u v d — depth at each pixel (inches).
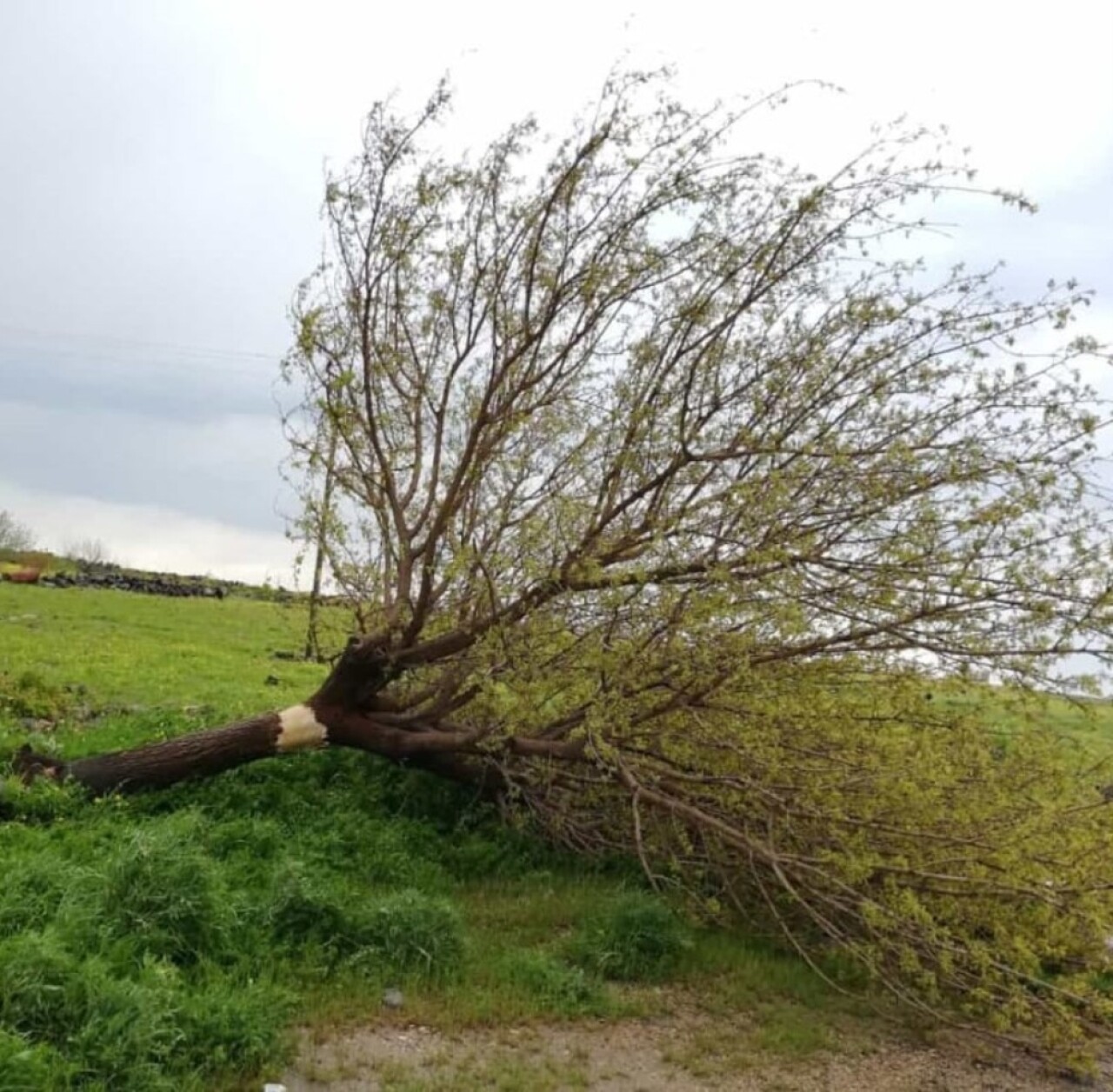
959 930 293.1
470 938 292.8
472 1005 257.0
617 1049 249.0
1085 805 293.6
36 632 863.1
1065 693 282.8
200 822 336.5
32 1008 200.1
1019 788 301.9
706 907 323.0
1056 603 272.2
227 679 695.7
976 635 285.7
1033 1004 265.6
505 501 350.3
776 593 293.4
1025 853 286.2
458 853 365.4
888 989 297.7
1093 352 276.5
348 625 405.7
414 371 368.5
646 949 296.5
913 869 289.9
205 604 1315.2
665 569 307.6
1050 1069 266.8
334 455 374.3
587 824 374.6
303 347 343.3
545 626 329.4
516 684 331.6
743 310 310.3
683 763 339.9
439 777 402.6
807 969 310.0
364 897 307.7
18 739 413.4
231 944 256.2
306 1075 217.9
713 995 285.6
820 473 293.9
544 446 356.2
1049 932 283.3
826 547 297.3
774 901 332.5
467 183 337.7
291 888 277.7
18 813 337.4
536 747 357.7
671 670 316.2
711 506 308.7
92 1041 197.0
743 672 301.1
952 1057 266.8
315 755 405.4
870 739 310.8
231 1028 217.5
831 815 300.0
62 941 223.9
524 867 368.5
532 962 278.4
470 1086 220.7
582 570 319.9
